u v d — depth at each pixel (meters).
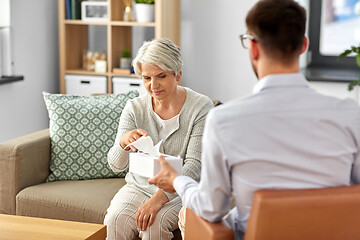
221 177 1.64
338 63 5.27
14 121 4.68
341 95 4.69
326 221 1.60
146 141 2.41
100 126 3.19
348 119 1.64
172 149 2.71
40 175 3.13
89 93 5.00
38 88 5.02
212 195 1.67
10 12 4.52
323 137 1.62
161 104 2.72
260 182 1.61
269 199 1.55
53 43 5.19
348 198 1.60
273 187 1.61
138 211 2.54
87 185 3.04
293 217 1.57
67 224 2.42
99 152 3.16
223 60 5.11
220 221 1.78
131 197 2.68
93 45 5.39
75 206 2.82
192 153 2.66
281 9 1.57
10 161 2.97
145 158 2.33
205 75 5.19
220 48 5.09
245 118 1.59
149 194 2.69
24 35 4.74
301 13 1.59
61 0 4.94
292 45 1.59
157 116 2.72
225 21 5.04
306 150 1.60
